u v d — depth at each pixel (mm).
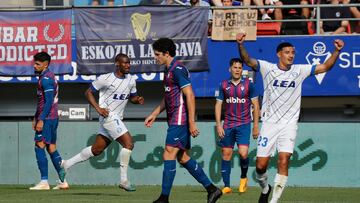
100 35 46719
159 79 46375
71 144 45312
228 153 38281
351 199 34844
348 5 46375
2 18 47094
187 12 46219
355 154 43562
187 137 28141
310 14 49531
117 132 36656
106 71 46688
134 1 50969
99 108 36719
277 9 48781
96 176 44812
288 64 28234
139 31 46469
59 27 46938
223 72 46156
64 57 46906
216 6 46906
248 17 46094
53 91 38969
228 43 46125
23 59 47062
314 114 48406
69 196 35156
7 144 45594
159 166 44531
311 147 43812
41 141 39750
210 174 44125
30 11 47031
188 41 46250
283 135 28312
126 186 36750
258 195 36875
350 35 45812
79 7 46812
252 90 37781
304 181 43812
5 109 48656
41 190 39562
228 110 38094
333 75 45781
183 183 44188
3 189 40500
